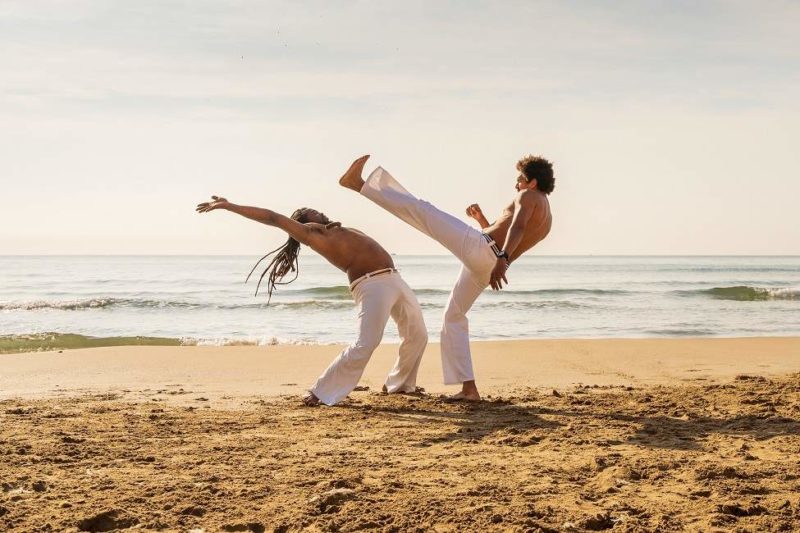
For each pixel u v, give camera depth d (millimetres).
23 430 5441
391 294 6895
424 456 4707
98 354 10750
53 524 3334
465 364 7035
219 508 3598
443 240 6469
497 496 3801
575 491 3906
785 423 5719
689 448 4910
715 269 88625
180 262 113750
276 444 5047
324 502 3662
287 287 38812
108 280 46375
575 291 34000
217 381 8594
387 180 6566
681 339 13242
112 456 4645
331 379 6805
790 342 12898
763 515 3480
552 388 8055
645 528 3309
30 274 57562
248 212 6555
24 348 13062
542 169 6496
